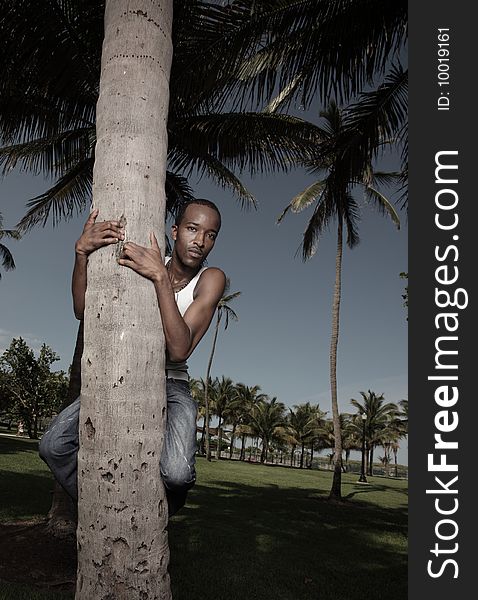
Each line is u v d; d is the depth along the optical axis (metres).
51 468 2.25
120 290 2.01
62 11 7.84
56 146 10.46
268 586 6.91
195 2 7.29
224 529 10.82
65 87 9.05
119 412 1.93
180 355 2.11
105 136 2.17
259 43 7.50
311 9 7.22
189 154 10.62
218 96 8.38
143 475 1.94
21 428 52.34
